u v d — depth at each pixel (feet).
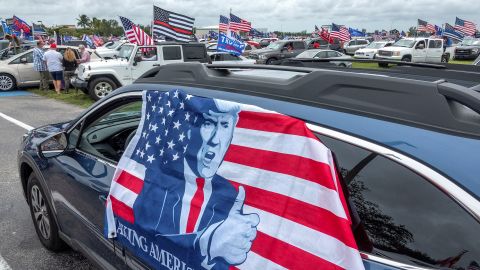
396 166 4.85
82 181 8.88
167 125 7.05
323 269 4.81
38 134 12.34
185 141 6.66
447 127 4.75
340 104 5.57
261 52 82.89
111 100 9.29
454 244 4.38
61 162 9.95
